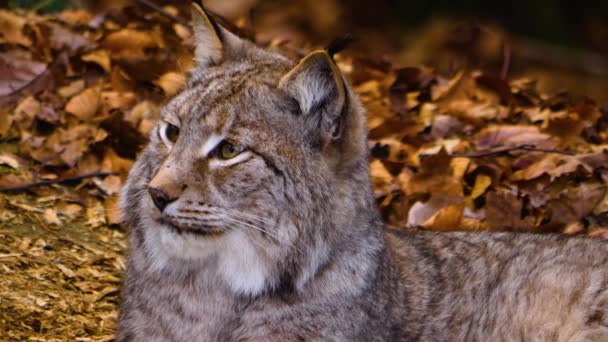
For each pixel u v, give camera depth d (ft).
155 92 43.86
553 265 31.81
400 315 29.60
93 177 39.81
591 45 95.04
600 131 46.70
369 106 45.34
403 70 48.60
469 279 31.58
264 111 26.89
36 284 33.14
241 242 27.02
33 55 46.19
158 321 28.17
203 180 26.53
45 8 55.26
